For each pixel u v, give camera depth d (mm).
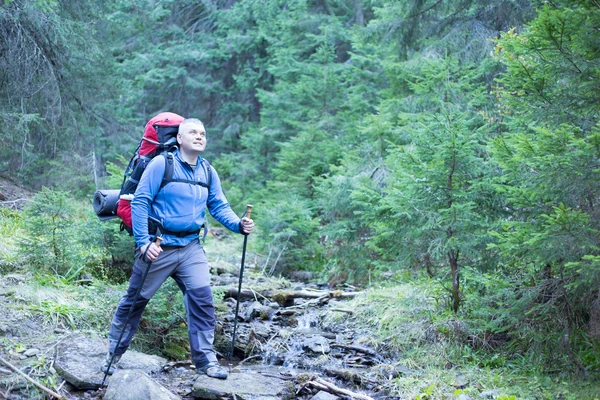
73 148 11156
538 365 4371
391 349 4969
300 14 15133
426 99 8320
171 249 3891
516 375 4301
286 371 4625
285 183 11359
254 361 5117
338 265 8234
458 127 5102
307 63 15023
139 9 14836
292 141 12086
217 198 4133
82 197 10719
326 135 12094
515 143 4426
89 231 5734
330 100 13062
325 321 5820
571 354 4168
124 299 3938
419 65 9367
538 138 4023
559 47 4047
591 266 3506
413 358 4762
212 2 18234
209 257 8906
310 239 9008
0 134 9047
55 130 10219
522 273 4863
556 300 4383
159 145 3926
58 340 4309
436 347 4812
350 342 5227
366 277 7598
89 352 4215
